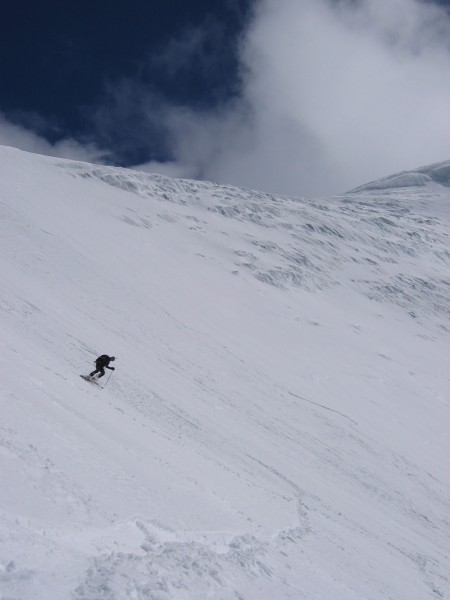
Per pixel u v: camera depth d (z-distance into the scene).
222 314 63.22
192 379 35.81
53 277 42.53
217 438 23.31
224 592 7.45
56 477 7.71
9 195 66.19
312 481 24.73
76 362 22.41
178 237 93.56
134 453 11.72
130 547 7.30
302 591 9.19
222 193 140.88
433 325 102.12
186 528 8.97
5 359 12.80
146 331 42.94
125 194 105.44
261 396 40.16
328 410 44.59
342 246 129.25
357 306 97.56
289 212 138.75
